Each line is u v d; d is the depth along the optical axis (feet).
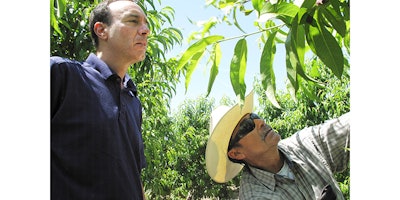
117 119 4.03
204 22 3.99
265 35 4.38
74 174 3.76
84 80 3.94
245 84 3.63
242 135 5.42
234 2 3.83
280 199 5.17
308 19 3.21
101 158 3.84
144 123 9.85
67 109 3.81
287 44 3.27
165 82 10.39
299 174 5.22
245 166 5.67
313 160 5.24
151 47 7.91
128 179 4.00
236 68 3.63
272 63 3.51
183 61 3.78
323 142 5.36
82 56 6.42
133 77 8.43
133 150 4.34
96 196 3.79
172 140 13.17
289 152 5.35
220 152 5.74
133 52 4.14
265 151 5.40
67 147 3.76
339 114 12.51
